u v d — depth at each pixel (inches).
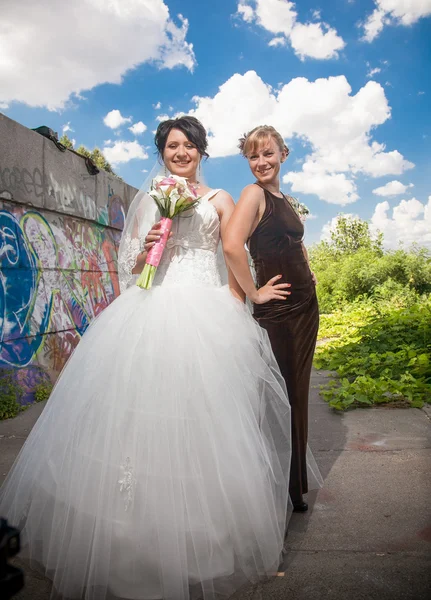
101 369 85.3
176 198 91.0
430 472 121.3
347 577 81.5
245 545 82.0
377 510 104.0
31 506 86.3
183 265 95.3
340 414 175.8
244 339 93.3
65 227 248.5
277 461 94.7
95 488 77.3
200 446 79.3
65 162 245.3
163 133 103.7
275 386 96.8
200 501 77.2
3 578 34.0
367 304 516.4
